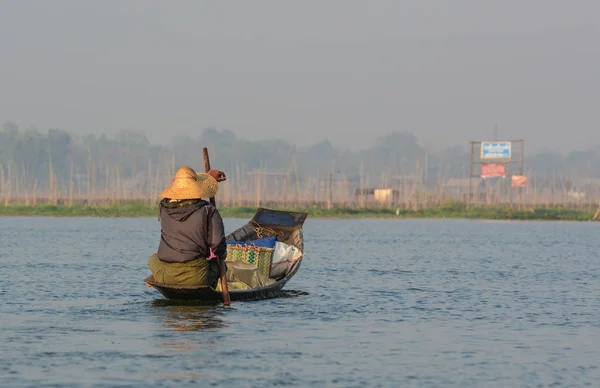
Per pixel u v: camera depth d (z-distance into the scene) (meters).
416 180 151.25
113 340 20.23
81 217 122.06
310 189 150.38
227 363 17.91
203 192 25.33
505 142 155.25
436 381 16.75
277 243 31.12
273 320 23.59
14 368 17.19
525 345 20.55
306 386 16.16
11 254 47.53
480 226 104.44
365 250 56.22
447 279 36.44
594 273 40.25
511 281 35.97
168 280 25.44
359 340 20.86
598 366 18.23
